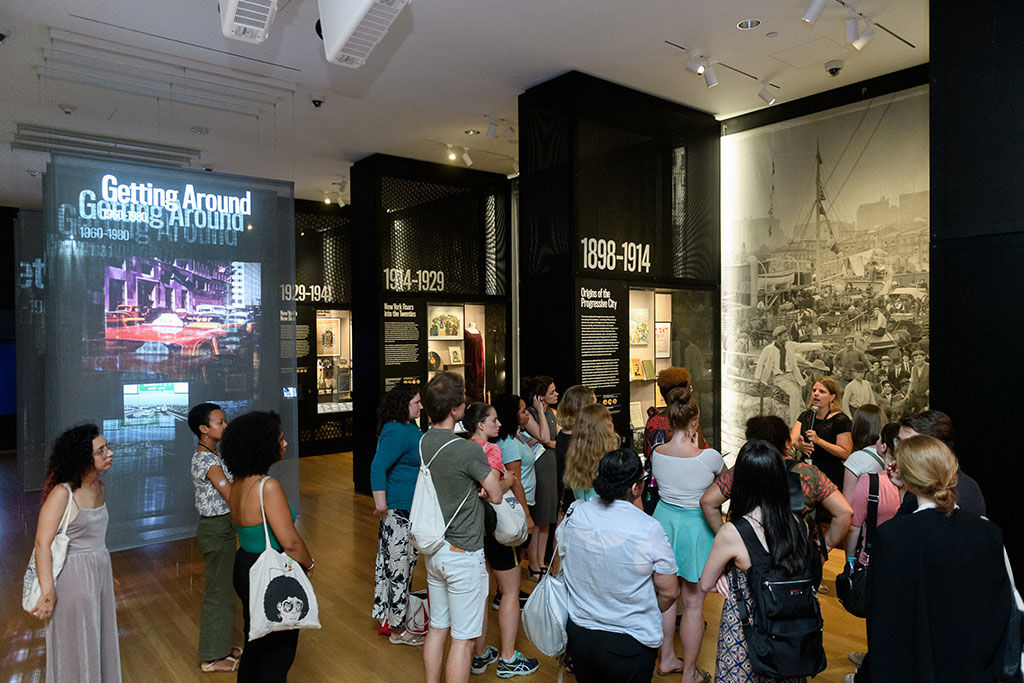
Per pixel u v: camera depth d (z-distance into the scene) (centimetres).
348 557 645
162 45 566
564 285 645
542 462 554
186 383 645
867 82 659
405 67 619
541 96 668
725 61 614
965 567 223
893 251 645
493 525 367
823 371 702
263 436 309
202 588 571
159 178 635
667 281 730
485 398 1017
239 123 735
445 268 975
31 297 985
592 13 513
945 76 404
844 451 549
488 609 517
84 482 338
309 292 1245
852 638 450
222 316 667
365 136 834
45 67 589
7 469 1159
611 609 269
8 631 483
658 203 720
